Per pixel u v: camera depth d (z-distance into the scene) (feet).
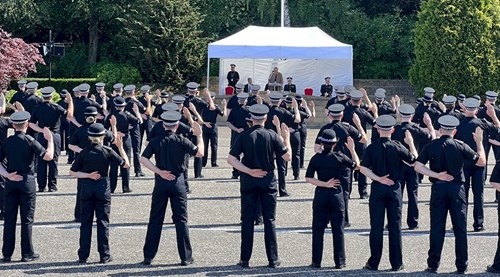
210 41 145.07
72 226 47.47
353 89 59.88
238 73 130.31
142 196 57.62
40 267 37.88
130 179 65.31
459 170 37.91
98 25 154.30
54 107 58.34
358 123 49.52
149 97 73.05
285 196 58.34
